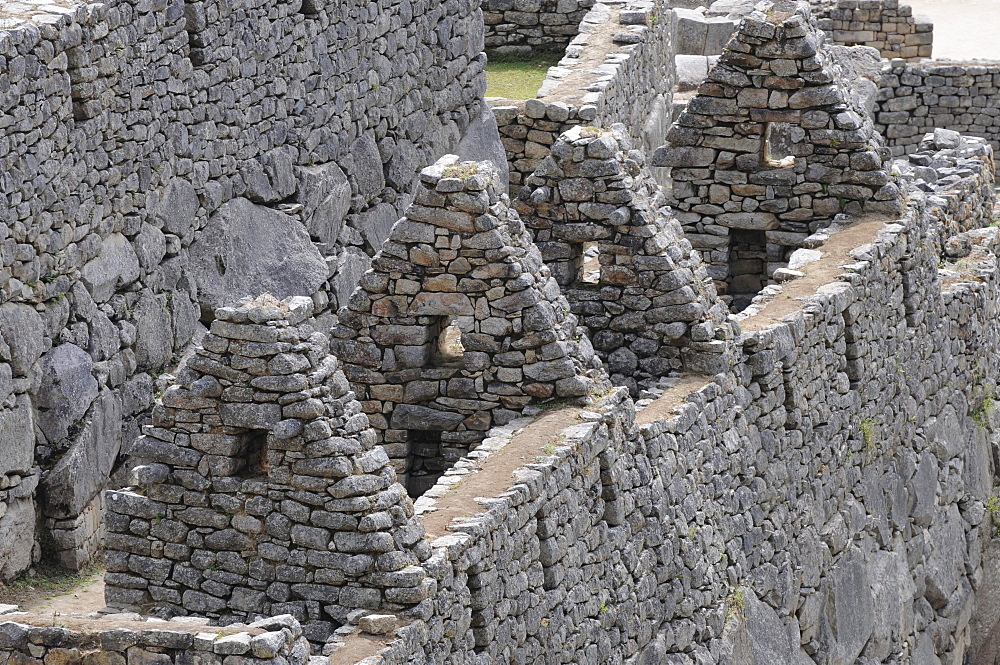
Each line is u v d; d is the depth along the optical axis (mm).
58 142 46469
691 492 47188
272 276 55656
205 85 52844
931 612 64188
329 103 59125
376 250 62312
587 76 75312
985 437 70250
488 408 44188
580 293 49562
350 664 33969
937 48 121062
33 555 46188
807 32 60156
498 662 38188
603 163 48594
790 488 53594
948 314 66938
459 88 67812
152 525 37062
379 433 45031
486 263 43500
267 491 36188
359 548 35656
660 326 49188
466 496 38719
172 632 32719
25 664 33188
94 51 47781
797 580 53750
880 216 61344
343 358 44812
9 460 44750
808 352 54469
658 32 86812
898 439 62312
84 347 47594
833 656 55875
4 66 44156
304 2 57594
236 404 36188
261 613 36469
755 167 61312
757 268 62719
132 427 49656
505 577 38469
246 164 55031
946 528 66000
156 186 50875
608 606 42906
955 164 76438
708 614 47750
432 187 43406
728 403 49781
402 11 63125
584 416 43031
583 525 41938
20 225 44969
